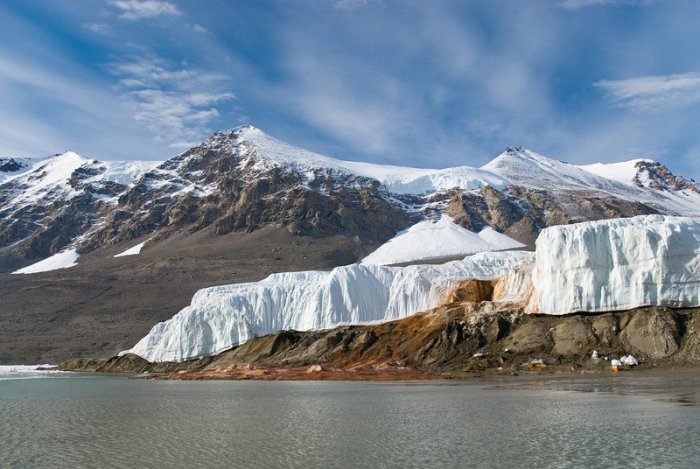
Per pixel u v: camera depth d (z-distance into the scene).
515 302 105.69
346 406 57.66
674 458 32.34
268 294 142.88
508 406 52.59
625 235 90.44
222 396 72.50
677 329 82.81
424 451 35.91
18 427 48.56
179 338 147.50
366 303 129.50
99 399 72.19
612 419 43.81
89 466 34.41
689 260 86.81
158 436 43.28
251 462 34.31
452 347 101.19
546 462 32.44
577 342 88.06
